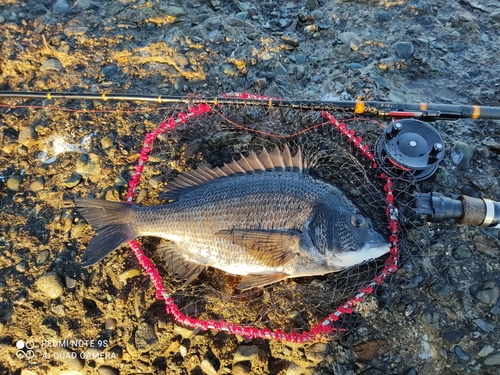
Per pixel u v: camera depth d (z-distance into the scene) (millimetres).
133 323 558
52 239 598
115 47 724
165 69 702
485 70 729
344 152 600
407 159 568
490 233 583
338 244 518
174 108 638
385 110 581
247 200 531
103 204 553
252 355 541
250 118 643
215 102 601
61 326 558
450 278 563
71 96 622
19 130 668
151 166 622
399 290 559
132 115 661
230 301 567
